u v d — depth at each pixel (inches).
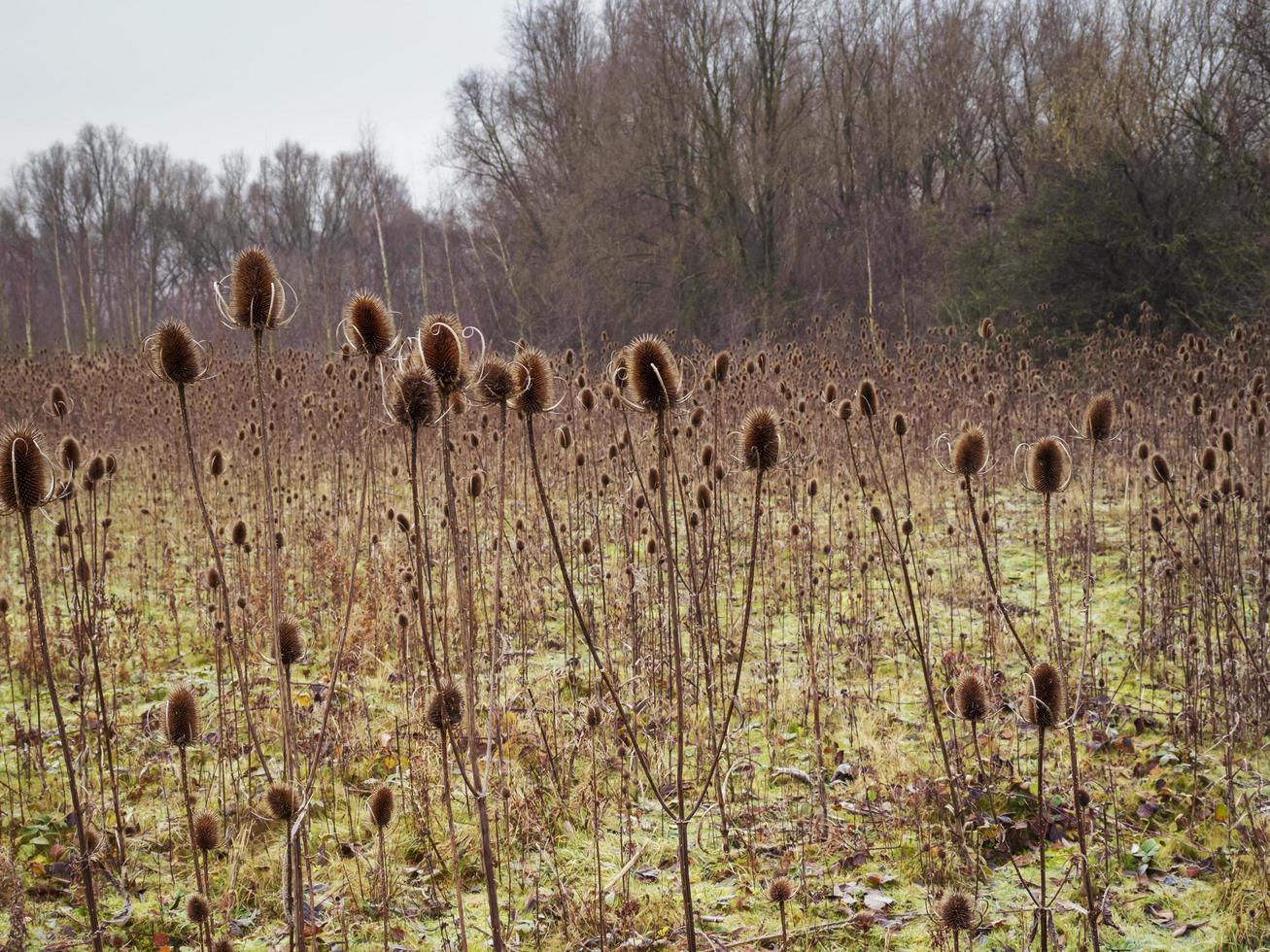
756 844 237.5
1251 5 1106.7
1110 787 253.3
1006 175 1888.5
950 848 228.2
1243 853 224.4
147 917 208.2
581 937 203.6
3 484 139.2
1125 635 355.3
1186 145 1170.0
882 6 1728.6
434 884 223.0
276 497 485.4
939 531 497.4
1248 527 398.0
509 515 425.4
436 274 1594.5
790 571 418.9
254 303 154.3
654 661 293.6
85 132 2689.5
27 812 245.1
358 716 288.2
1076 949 196.9
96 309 1643.7
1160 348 776.3
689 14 1553.9
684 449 436.8
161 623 389.4
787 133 1578.5
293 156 2714.1
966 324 1154.0
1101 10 1560.0
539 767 266.2
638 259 1545.3
